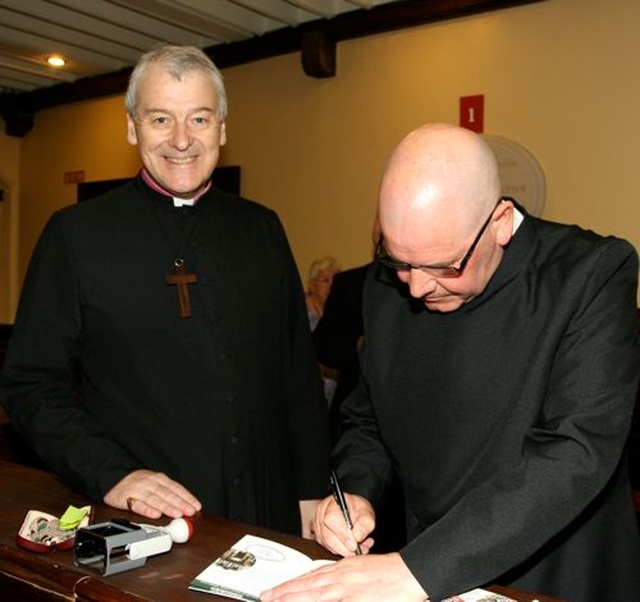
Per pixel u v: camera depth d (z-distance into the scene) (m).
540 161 4.35
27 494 1.67
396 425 1.62
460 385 1.51
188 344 1.84
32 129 7.63
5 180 7.66
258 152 5.71
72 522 1.40
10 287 7.80
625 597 1.52
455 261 1.29
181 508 1.52
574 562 1.45
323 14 5.03
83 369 1.88
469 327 1.51
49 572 1.26
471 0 4.47
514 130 4.45
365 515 1.42
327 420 2.15
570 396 1.33
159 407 1.80
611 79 4.11
